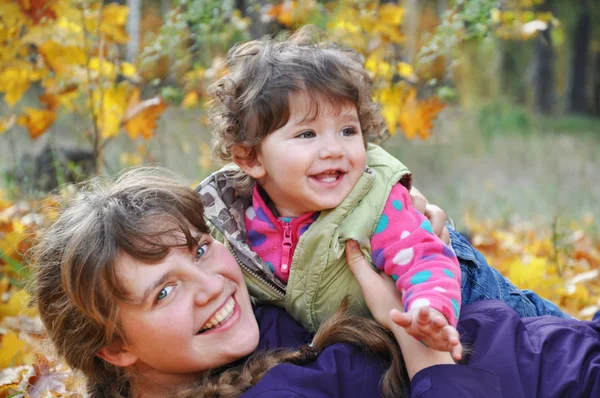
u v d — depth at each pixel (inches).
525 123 554.3
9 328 109.5
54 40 128.5
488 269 86.0
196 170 207.9
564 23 730.2
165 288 68.0
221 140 80.3
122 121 136.8
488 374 66.2
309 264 74.9
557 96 813.2
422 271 69.1
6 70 130.5
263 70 75.0
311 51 76.9
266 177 77.9
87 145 187.6
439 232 81.6
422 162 342.0
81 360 72.4
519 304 85.6
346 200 73.9
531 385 69.0
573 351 71.9
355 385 69.3
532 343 72.4
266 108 73.5
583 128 593.3
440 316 60.9
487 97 599.2
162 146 193.6
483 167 365.1
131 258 66.7
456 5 133.6
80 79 133.2
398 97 135.3
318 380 67.5
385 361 71.9
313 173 72.8
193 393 68.7
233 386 68.7
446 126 448.5
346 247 74.2
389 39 136.4
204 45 153.3
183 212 70.6
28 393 85.7
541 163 387.5
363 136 82.3
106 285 66.7
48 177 167.0
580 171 367.9
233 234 78.2
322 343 71.7
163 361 69.8
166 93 136.1
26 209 153.3
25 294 111.8
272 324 76.4
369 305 73.1
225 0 146.0
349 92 73.5
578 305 133.6
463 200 277.3
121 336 69.1
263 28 183.6
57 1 125.8
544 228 224.1
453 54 140.3
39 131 138.9
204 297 68.9
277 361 70.3
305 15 142.0
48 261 72.5
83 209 71.4
